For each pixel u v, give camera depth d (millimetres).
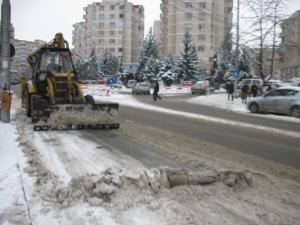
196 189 5852
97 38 113938
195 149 9727
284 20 30281
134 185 5738
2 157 7961
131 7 112250
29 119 14664
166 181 5898
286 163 8492
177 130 13664
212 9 90500
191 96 44969
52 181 6211
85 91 42094
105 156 8406
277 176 7180
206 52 91375
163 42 101125
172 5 91125
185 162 8023
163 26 101875
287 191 6133
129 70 77312
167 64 72812
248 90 33156
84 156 8344
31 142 9836
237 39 32312
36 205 5242
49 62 14789
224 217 4902
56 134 11406
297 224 4766
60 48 15055
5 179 6398
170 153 8961
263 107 23516
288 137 12922
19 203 5309
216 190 5895
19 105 21641
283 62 64562
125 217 4844
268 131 14414
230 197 5672
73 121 12414
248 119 19578
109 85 61812
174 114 20641
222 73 70938
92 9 117188
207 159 8492
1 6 13477
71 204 5266
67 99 13695
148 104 29031
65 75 13812
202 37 91562
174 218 4824
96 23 113812
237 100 35219
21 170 6938
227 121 17812
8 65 13602
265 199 5672
